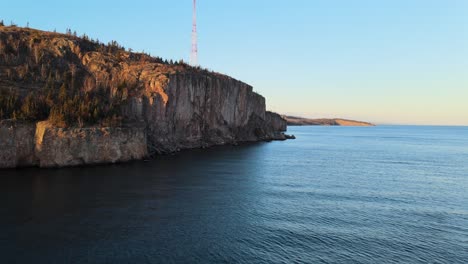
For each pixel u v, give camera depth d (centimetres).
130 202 4241
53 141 6450
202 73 12912
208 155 9306
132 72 10050
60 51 9900
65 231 3206
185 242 3036
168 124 9931
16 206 3906
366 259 2792
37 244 2897
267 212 3981
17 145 6378
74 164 6656
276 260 2725
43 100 7231
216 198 4569
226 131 13862
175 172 6397
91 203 4134
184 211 3944
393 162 9044
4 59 8600
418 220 3812
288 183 5712
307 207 4234
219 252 2847
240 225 3509
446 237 3306
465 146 15538
